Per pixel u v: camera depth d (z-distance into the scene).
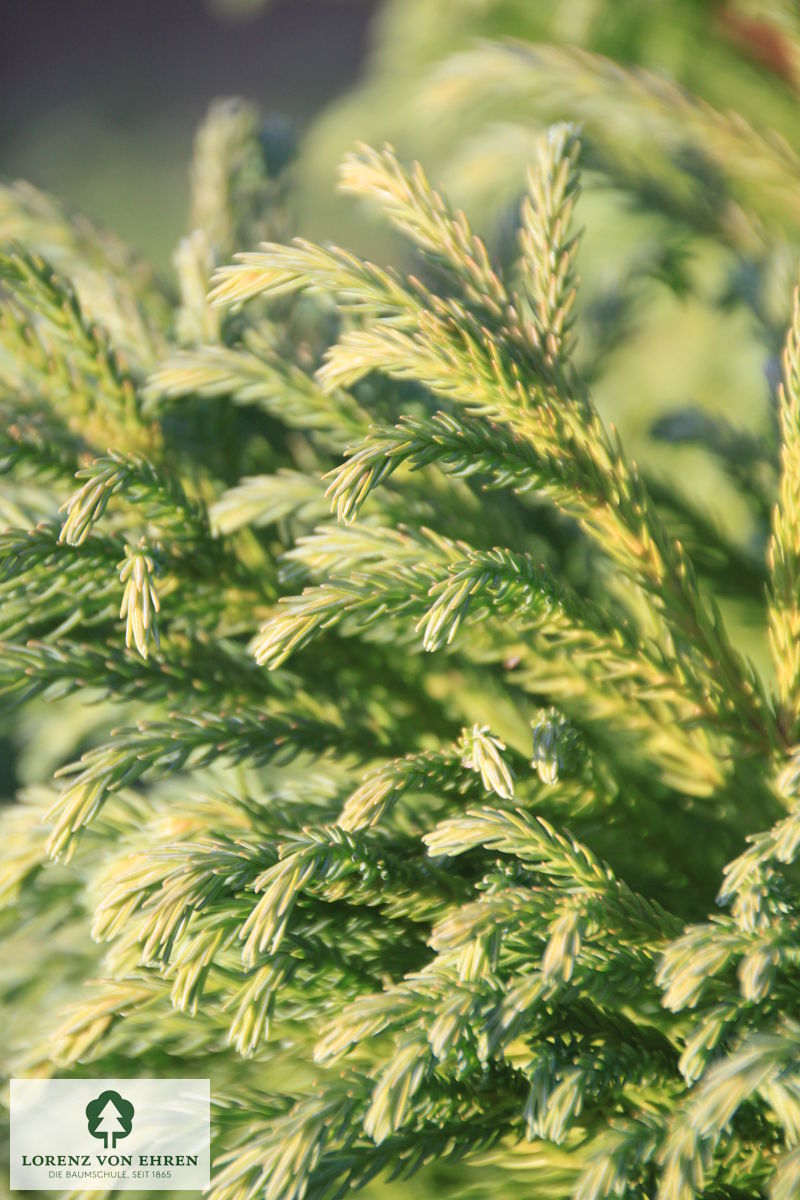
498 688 0.70
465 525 0.69
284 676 0.69
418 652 0.69
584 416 0.66
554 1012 0.64
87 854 0.67
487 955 0.62
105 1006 0.64
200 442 0.71
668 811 0.68
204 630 0.69
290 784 0.68
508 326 0.66
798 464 0.64
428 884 0.64
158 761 0.65
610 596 0.70
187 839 0.65
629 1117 0.64
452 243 0.66
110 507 0.68
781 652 0.65
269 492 0.68
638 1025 0.64
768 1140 0.63
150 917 0.62
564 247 0.66
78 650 0.67
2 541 0.65
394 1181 0.65
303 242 0.65
